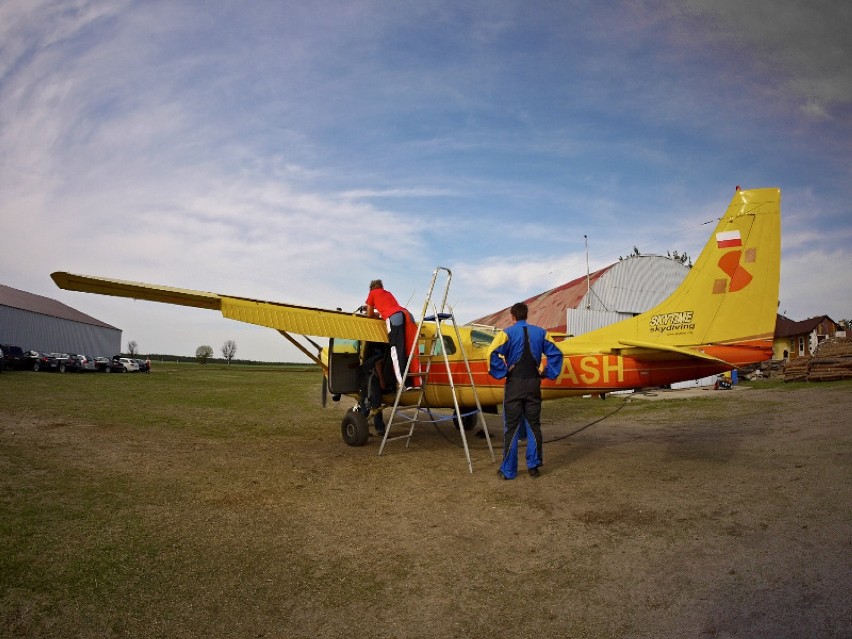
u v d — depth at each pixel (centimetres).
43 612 265
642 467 561
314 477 556
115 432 807
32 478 515
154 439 766
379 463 631
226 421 1005
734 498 427
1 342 3862
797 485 450
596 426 925
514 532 381
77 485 498
